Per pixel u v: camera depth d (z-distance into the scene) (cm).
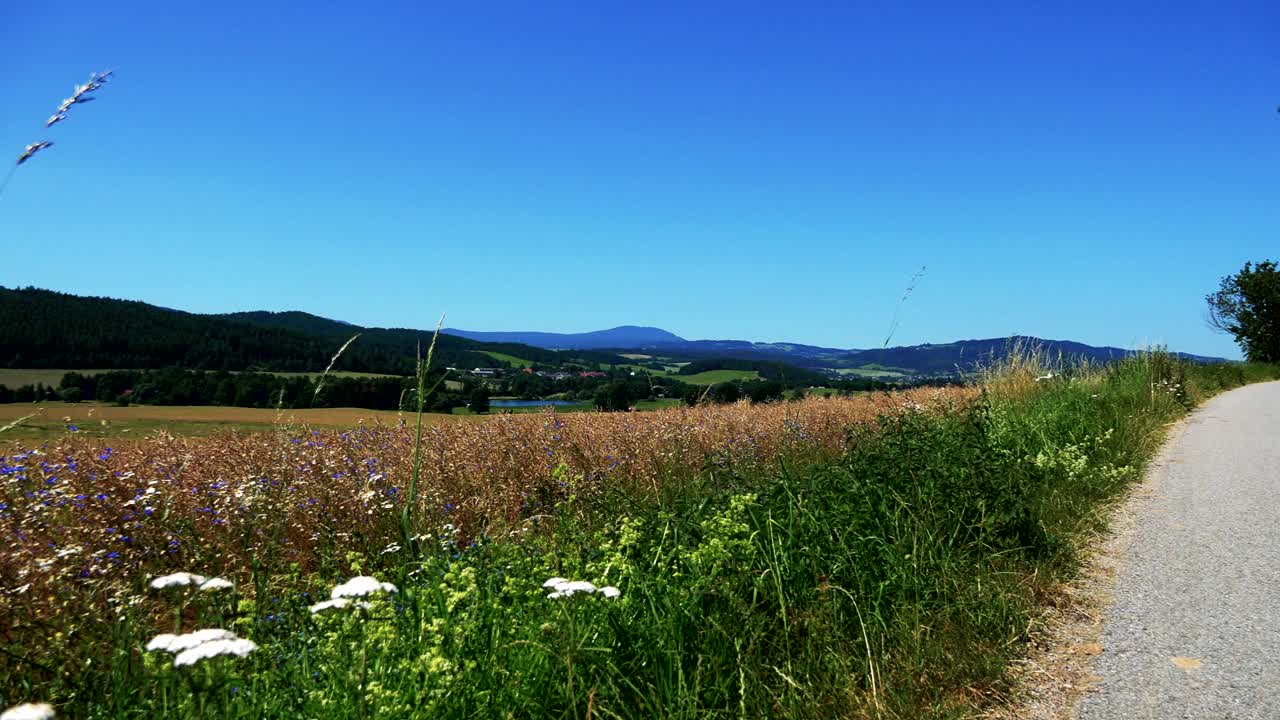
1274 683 374
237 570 486
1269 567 561
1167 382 1859
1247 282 4503
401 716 277
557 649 326
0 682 337
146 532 503
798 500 535
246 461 674
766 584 429
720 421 1155
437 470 726
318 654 326
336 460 707
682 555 424
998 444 822
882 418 824
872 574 472
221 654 249
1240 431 1366
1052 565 554
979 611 446
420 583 434
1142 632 445
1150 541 641
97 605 407
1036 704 361
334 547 549
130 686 331
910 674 372
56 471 573
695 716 320
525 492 723
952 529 557
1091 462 949
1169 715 346
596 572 415
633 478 830
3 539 457
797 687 347
